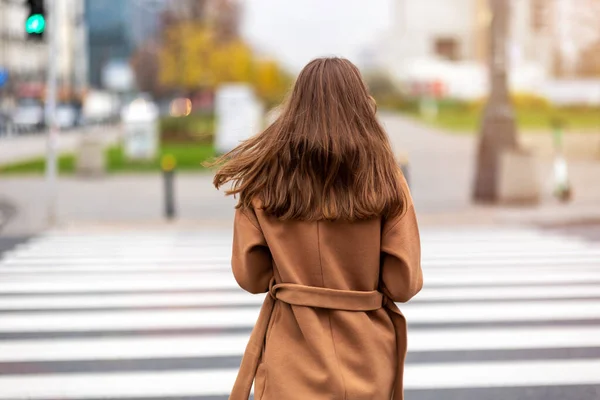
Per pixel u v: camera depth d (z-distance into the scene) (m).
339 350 2.35
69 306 7.41
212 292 8.01
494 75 15.76
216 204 16.00
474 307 7.27
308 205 2.33
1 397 4.84
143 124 26.03
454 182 19.55
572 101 53.91
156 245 11.40
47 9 13.39
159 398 4.82
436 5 84.44
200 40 61.50
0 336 6.33
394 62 87.62
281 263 2.38
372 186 2.34
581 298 7.65
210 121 44.09
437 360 5.60
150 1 76.38
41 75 84.44
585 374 5.25
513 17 58.09
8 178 21.33
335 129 2.36
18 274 9.14
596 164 22.86
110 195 17.50
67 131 53.56
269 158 2.39
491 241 11.59
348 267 2.40
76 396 4.87
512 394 4.88
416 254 2.42
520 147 15.76
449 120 54.88
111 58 119.25
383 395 2.35
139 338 6.23
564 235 12.17
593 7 55.03
